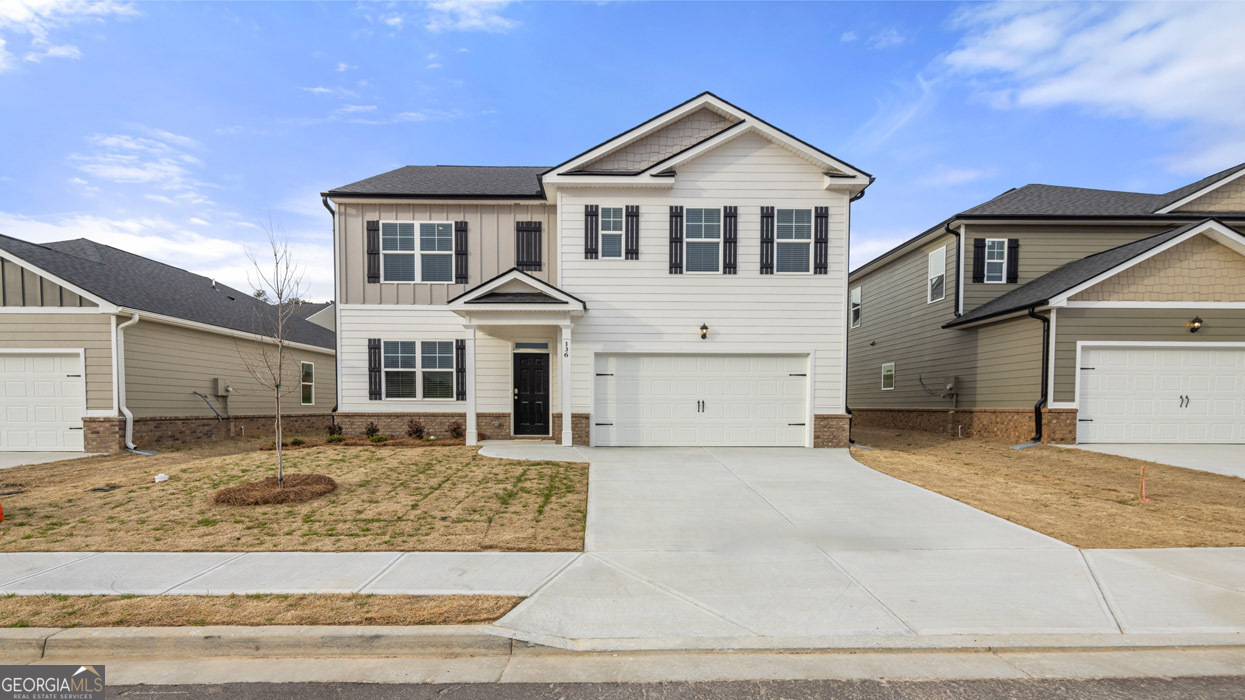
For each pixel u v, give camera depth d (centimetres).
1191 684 367
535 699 349
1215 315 1316
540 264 1450
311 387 2048
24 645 403
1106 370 1323
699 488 880
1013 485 916
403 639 408
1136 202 1720
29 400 1266
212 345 1595
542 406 1430
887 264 2131
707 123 1387
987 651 406
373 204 1446
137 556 567
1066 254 1641
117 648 404
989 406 1536
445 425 1448
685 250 1339
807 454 1223
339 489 830
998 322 1499
